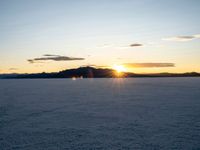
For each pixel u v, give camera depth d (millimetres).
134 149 13344
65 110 27234
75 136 16000
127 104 32688
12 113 25234
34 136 16078
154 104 32250
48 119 21750
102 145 14086
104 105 31781
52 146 13984
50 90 66125
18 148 13688
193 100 36688
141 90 64062
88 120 21234
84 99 39906
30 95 48375
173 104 31969
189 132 16703
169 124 19312
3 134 16641
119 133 16656
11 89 71000
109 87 83375
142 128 18047
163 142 14516
